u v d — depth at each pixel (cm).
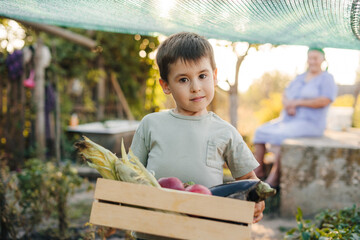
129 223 113
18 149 571
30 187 307
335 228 200
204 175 152
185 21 218
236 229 106
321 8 159
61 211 318
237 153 158
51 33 526
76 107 752
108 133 561
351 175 383
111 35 732
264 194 116
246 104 1641
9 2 193
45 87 624
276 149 461
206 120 160
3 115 580
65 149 655
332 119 653
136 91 793
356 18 161
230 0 161
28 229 305
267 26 210
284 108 492
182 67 148
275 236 332
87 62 755
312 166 392
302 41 250
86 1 189
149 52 759
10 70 572
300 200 395
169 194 111
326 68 489
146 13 206
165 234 110
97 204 116
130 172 117
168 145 157
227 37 265
